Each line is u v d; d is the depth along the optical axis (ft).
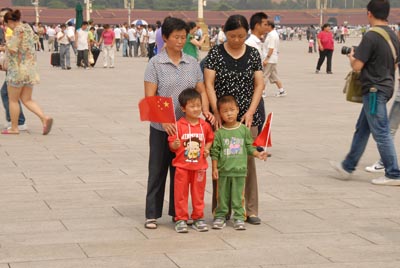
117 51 168.25
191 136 23.39
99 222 24.67
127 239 22.75
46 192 28.81
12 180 30.91
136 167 33.76
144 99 23.25
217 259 20.79
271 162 35.29
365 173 33.24
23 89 42.57
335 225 24.47
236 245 22.17
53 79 82.43
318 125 47.34
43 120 42.68
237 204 23.93
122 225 24.36
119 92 67.51
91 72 95.20
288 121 48.98
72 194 28.53
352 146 31.55
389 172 30.76
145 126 46.26
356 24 467.93
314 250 21.68
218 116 24.06
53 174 32.09
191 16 433.48
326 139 41.93
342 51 31.32
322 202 27.66
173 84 23.86
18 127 44.32
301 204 27.32
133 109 54.54
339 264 20.40
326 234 23.40
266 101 60.85
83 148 38.52
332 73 94.02
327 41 92.27
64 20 407.85
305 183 30.91
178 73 23.93
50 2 446.19
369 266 20.25
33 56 41.98
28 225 24.20
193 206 23.88
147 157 36.14
